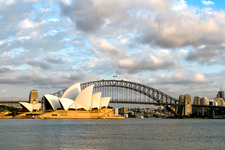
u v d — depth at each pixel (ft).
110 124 428.56
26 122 449.06
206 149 171.22
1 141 193.98
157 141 204.23
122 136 235.40
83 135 238.48
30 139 205.57
